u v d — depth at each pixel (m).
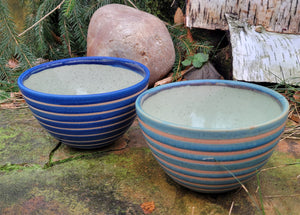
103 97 1.00
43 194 0.97
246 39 1.73
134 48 1.76
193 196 0.95
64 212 0.89
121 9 1.93
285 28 1.78
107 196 0.96
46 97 0.99
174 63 1.99
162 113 0.99
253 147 0.75
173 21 2.28
